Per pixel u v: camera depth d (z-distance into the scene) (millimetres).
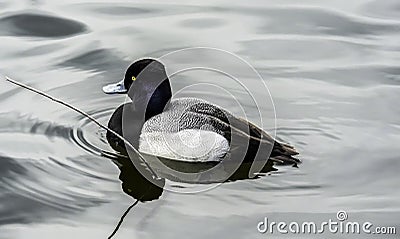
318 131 11734
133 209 9641
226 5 17078
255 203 9750
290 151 10750
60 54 14508
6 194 9961
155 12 16578
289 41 15227
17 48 14695
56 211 9602
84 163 10812
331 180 10344
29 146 11242
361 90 13203
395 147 11234
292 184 10234
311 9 16859
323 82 13523
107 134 11664
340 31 15719
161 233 9055
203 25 15906
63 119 12164
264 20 16234
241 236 8977
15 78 13484
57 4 16859
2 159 10812
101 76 13695
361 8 16938
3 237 9016
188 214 9477
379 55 14641
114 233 9086
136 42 15039
